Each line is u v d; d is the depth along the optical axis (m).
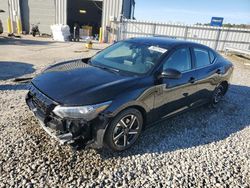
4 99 4.82
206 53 4.82
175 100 3.99
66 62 4.31
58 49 13.10
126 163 3.14
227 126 4.57
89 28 24.50
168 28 19.97
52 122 2.97
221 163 3.33
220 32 19.47
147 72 3.58
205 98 4.92
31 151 3.16
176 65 3.97
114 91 3.08
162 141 3.77
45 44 15.18
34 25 21.84
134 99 3.17
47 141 3.42
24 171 2.79
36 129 3.71
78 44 16.64
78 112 2.83
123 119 3.20
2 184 2.57
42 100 3.07
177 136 3.99
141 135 3.89
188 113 5.05
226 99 6.12
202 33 19.73
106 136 3.08
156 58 3.78
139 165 3.12
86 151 3.28
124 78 3.40
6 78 6.38
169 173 3.03
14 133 3.55
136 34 20.50
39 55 10.58
